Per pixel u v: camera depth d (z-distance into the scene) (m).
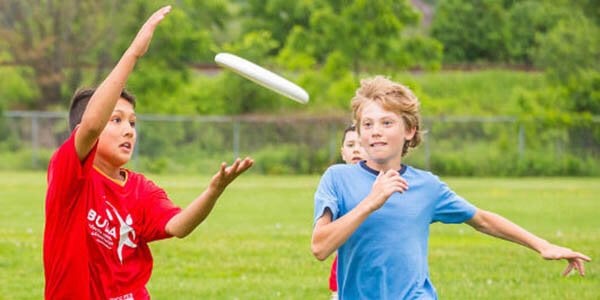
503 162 50.72
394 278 6.96
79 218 6.86
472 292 13.39
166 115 55.41
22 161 49.34
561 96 55.19
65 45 57.25
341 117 50.44
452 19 70.88
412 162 50.44
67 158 6.70
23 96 56.69
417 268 7.00
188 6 64.75
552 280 14.54
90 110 6.50
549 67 55.78
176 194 32.97
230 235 20.17
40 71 57.03
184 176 46.28
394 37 52.81
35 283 14.06
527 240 7.36
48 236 6.89
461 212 7.34
